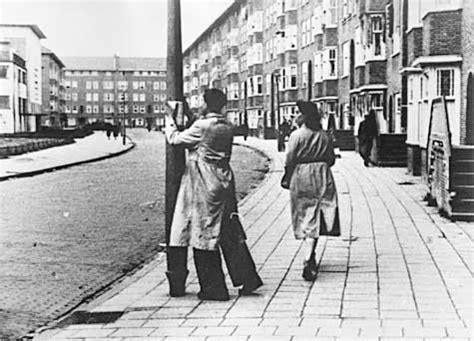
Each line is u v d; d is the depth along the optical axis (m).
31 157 39.75
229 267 7.48
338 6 44.44
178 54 7.80
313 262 8.17
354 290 7.58
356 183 20.28
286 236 11.45
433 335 5.87
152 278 8.64
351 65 40.22
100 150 47.56
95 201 18.19
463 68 19.58
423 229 11.69
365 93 35.50
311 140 8.52
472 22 18.64
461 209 12.63
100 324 6.58
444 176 13.16
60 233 12.92
